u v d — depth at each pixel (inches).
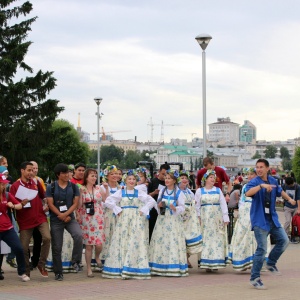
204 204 510.6
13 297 372.8
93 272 494.0
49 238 455.5
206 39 802.8
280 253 464.1
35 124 1429.6
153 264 481.1
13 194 445.7
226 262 506.3
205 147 804.0
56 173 460.1
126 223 467.8
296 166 3176.7
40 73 1417.3
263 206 423.5
